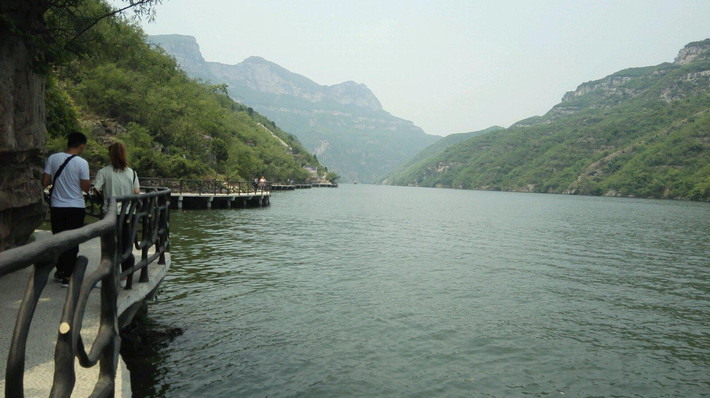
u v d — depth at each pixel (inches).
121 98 1995.6
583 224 1593.3
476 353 321.7
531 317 413.4
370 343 327.3
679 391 277.7
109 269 91.8
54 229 236.4
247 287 458.0
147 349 290.5
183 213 1251.8
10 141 237.5
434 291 491.2
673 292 540.1
